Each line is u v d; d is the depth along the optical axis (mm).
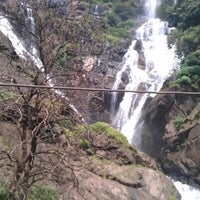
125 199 19516
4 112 13742
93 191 18734
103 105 32938
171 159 29938
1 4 27984
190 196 26828
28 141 13641
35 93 13211
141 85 35344
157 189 21312
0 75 13727
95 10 45344
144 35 43188
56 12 14008
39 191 14227
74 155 13836
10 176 14305
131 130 33750
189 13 40688
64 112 13859
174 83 32188
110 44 33281
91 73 14969
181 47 38594
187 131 29625
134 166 22344
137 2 48656
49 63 13406
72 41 13758
